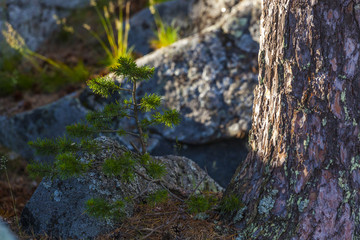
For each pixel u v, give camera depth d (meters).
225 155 5.18
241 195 2.88
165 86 5.35
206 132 5.15
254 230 2.71
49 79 6.90
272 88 2.74
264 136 2.82
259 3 5.60
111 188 3.02
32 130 5.88
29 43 7.91
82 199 2.90
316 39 2.48
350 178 2.54
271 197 2.69
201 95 5.24
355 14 2.42
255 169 2.87
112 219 2.89
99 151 3.12
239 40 5.49
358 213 2.55
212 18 6.45
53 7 8.33
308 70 2.53
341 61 2.47
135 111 3.03
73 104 5.73
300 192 2.60
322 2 2.44
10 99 6.60
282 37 2.61
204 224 2.90
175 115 2.96
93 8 8.44
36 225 2.92
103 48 7.59
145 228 2.80
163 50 5.60
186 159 4.20
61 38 8.09
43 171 2.83
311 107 2.55
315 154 2.56
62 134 5.70
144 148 3.10
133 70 2.79
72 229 2.82
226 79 5.27
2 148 6.00
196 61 5.40
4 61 7.30
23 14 7.89
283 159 2.66
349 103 2.50
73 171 2.62
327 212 2.54
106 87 2.92
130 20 7.41
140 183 3.31
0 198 4.52
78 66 6.89
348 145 2.53
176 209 3.10
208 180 4.21
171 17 7.09
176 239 2.73
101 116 2.97
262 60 2.86
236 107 5.15
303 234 2.56
